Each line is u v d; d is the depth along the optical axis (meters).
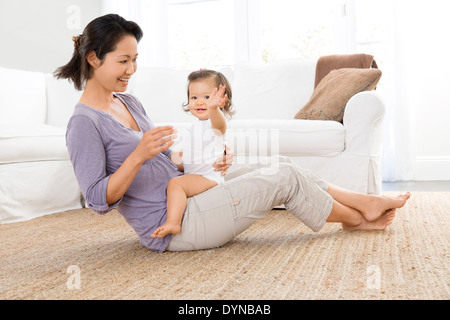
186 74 4.11
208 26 5.08
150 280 1.53
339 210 2.02
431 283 1.43
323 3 4.71
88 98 1.74
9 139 2.82
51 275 1.65
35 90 3.92
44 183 3.01
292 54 4.84
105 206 1.62
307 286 1.43
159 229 1.71
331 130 2.85
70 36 4.94
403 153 4.46
